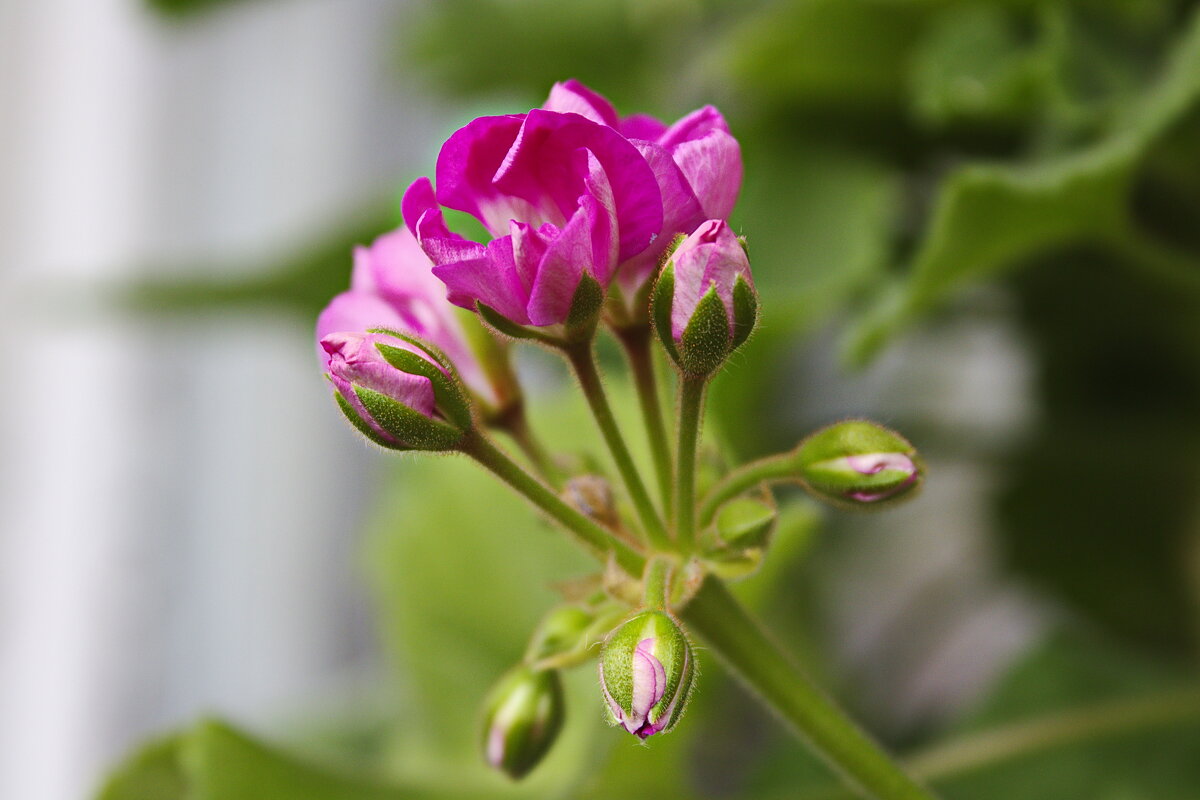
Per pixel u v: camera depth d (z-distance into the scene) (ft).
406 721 1.76
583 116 1.27
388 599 1.75
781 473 1.33
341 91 3.23
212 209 3.05
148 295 2.07
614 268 1.30
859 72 1.66
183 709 2.87
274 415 3.06
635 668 1.26
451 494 1.73
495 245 1.28
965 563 2.31
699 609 1.33
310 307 2.01
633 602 1.32
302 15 3.15
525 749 1.36
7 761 2.68
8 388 2.75
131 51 2.90
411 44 2.23
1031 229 1.54
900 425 1.96
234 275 1.94
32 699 2.71
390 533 1.76
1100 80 1.57
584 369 1.31
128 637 2.82
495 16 2.15
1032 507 1.98
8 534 2.73
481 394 1.37
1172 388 1.88
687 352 1.29
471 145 1.29
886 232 1.65
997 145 1.69
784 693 1.34
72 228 2.82
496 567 1.71
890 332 1.55
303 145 3.17
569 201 1.29
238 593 2.98
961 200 1.50
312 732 2.16
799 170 1.68
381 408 1.30
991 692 1.75
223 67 3.06
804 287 1.62
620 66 2.12
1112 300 1.78
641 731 1.26
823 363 2.12
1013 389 2.35
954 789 1.66
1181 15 1.62
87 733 2.74
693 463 1.32
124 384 2.88
